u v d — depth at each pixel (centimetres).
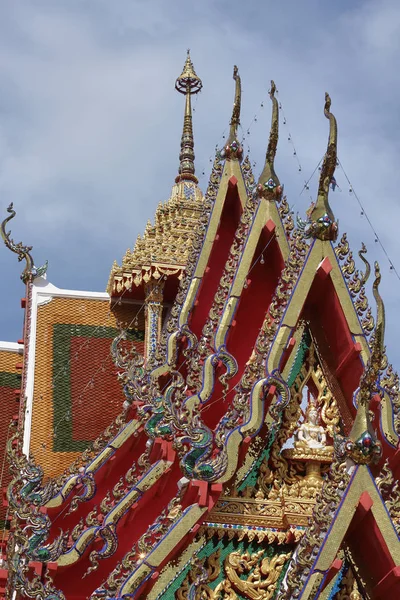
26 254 3847
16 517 2500
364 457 2138
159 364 3017
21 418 3375
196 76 4406
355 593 2211
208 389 2556
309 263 2541
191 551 2369
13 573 2453
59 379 3612
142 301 3853
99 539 2520
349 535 2195
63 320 3756
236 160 3162
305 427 2533
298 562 2116
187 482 2341
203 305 3069
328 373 2583
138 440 2866
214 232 3100
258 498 2467
